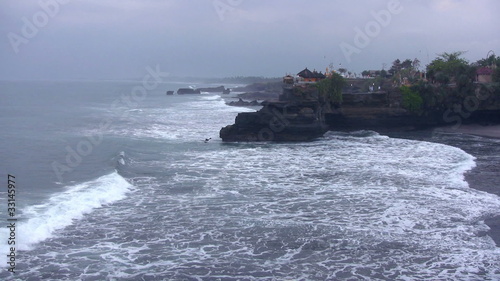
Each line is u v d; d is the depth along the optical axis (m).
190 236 18.77
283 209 22.25
